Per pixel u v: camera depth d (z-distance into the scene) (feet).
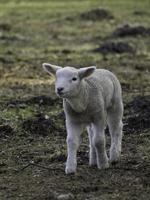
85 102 69.87
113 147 75.92
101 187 67.26
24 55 165.27
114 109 75.41
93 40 193.26
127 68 144.56
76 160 75.46
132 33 195.31
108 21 231.50
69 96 68.85
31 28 220.43
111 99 74.74
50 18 243.40
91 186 67.36
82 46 180.96
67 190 66.74
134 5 277.03
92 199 63.52
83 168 74.23
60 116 98.02
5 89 122.21
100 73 74.74
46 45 185.26
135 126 91.50
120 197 64.23
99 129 71.46
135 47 174.60
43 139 87.81
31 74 138.10
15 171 74.33
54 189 67.21
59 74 70.03
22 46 183.01
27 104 107.34
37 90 120.88
